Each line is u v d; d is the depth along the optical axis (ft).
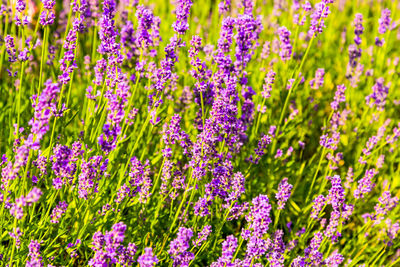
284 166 3.69
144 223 3.36
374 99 3.83
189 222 3.40
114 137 3.26
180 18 3.27
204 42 3.92
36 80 3.69
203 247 3.29
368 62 4.44
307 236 3.53
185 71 3.84
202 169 3.27
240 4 3.70
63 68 3.16
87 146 3.32
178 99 3.84
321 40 4.83
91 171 3.17
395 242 3.50
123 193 3.26
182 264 3.10
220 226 3.32
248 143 3.64
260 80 3.76
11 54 3.34
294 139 3.88
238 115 3.59
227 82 3.36
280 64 4.14
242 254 3.43
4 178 3.11
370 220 3.46
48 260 3.26
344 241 3.59
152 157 3.56
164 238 3.32
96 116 3.33
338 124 3.77
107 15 3.27
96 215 3.33
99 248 3.03
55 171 3.15
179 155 3.64
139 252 3.36
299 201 3.71
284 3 4.58
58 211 3.23
